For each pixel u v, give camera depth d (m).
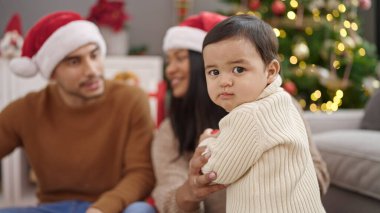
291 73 2.09
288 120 0.64
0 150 1.23
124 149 1.21
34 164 1.25
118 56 2.23
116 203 1.01
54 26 1.15
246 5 2.27
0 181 2.42
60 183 1.24
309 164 0.67
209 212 0.91
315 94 2.18
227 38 0.61
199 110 1.00
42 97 1.25
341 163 1.18
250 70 0.61
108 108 1.23
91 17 2.20
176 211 0.88
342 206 1.18
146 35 2.79
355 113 1.63
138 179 1.12
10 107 1.25
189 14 2.76
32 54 1.21
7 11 2.57
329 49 2.20
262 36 0.62
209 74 0.64
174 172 1.01
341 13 2.26
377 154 1.10
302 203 0.62
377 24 2.79
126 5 2.75
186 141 1.03
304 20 2.22
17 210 1.15
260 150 0.61
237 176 0.64
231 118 0.62
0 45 2.18
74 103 1.22
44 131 1.23
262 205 0.60
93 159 1.21
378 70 2.41
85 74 1.14
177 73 1.08
